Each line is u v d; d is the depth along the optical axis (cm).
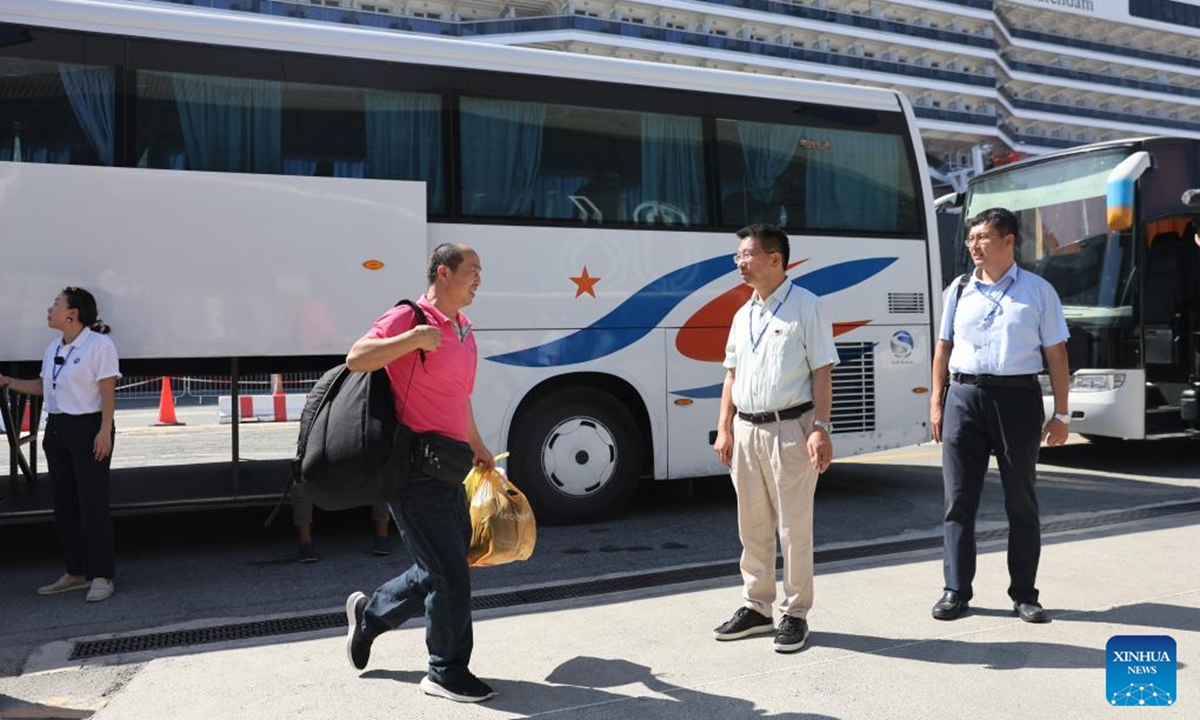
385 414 346
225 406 1580
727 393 455
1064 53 7344
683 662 402
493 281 692
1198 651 398
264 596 543
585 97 734
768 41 6028
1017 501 451
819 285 796
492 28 5134
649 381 743
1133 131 7750
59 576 597
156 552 660
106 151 600
